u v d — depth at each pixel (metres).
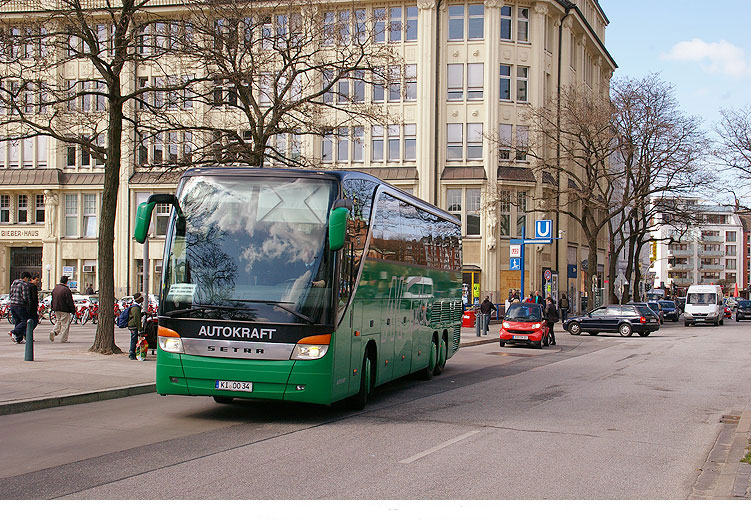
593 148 47.84
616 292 60.91
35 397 12.57
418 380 18.78
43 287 54.12
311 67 24.77
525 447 9.89
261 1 25.06
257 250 11.34
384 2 50.97
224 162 24.06
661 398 15.38
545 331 31.86
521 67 52.38
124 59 19.73
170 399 14.09
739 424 11.74
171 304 11.37
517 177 51.16
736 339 38.53
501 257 51.19
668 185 48.97
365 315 12.95
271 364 10.98
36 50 19.92
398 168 50.78
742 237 153.12
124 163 51.94
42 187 53.69
